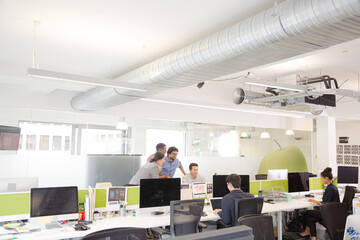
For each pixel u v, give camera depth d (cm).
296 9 221
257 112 812
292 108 717
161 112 718
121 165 687
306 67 533
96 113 668
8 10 310
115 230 188
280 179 615
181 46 412
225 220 411
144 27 350
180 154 740
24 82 559
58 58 471
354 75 588
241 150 833
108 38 385
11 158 595
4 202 375
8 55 457
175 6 297
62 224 376
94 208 423
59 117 646
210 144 785
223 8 300
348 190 569
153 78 400
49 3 295
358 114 786
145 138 711
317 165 890
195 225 388
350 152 1026
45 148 627
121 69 532
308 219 525
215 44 294
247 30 261
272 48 271
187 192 486
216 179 508
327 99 640
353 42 337
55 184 628
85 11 311
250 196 425
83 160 656
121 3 293
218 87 737
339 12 201
